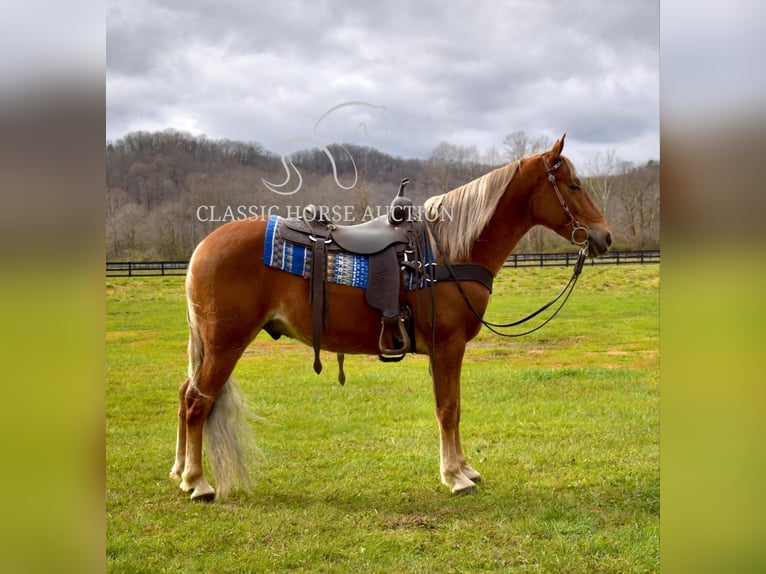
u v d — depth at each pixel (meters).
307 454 4.26
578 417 5.18
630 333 10.09
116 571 2.73
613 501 3.47
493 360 8.06
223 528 3.13
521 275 16.64
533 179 3.64
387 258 3.44
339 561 2.84
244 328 3.37
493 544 2.97
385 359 3.54
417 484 3.71
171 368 7.27
